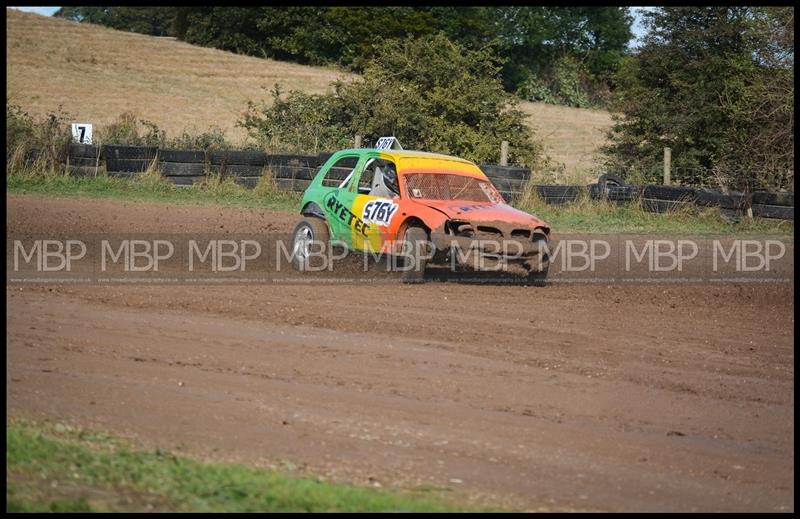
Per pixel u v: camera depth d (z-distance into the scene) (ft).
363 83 402.31
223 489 73.97
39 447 81.92
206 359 122.31
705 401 112.68
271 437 94.32
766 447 97.96
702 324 154.71
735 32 384.27
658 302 171.22
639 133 401.29
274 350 127.75
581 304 166.40
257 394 108.47
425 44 415.23
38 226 236.22
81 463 77.97
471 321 148.36
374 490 79.41
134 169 329.31
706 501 83.15
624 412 107.14
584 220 273.13
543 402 109.50
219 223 252.01
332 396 108.68
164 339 131.95
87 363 118.52
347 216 185.68
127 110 654.53
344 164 207.10
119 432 92.84
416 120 385.70
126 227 240.12
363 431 97.45
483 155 384.47
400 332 139.85
